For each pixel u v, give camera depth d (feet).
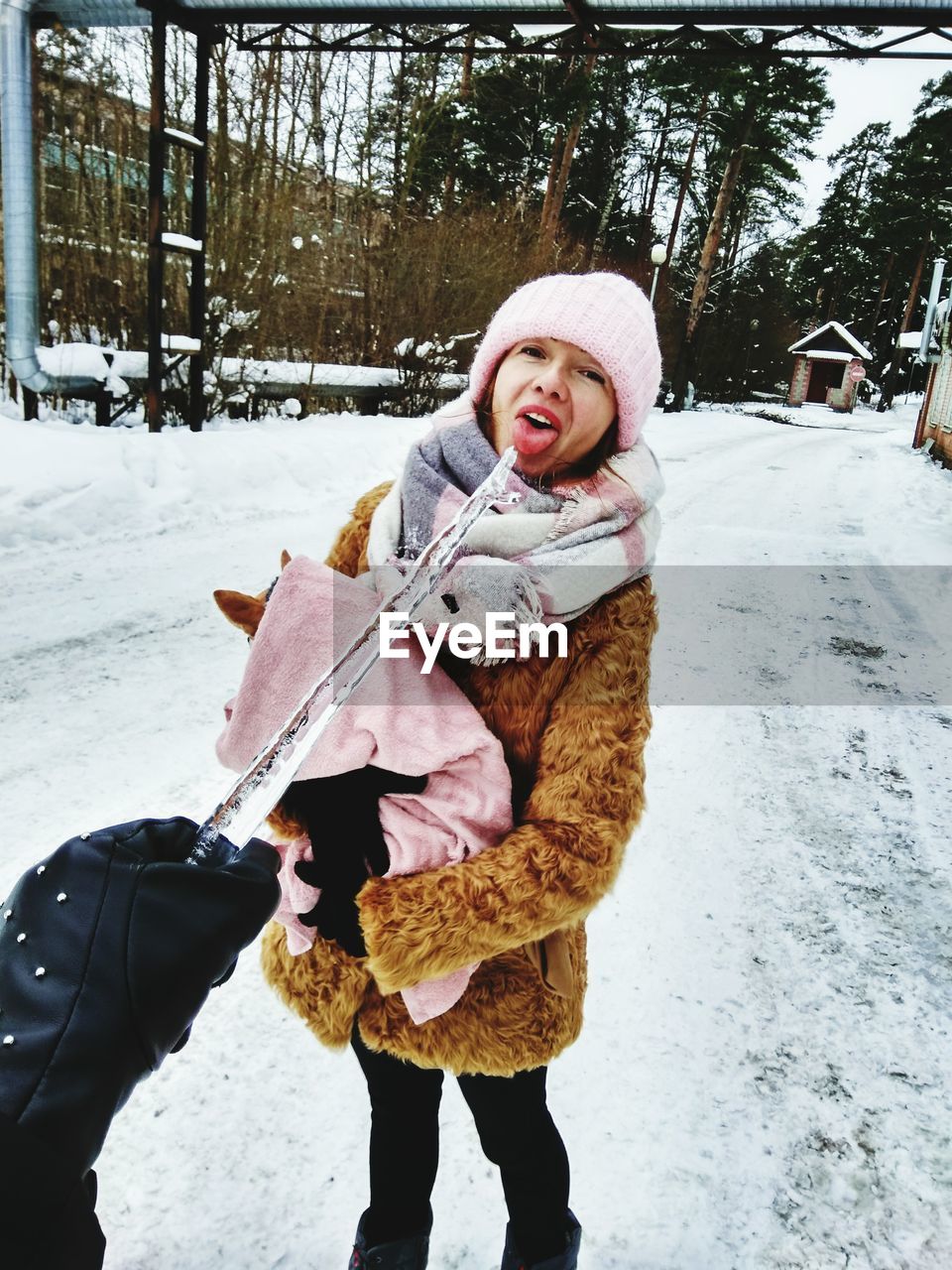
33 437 23.56
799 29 25.84
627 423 4.00
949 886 10.11
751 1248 5.75
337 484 30.04
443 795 3.56
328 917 3.76
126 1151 6.14
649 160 115.96
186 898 1.82
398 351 47.42
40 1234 1.38
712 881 9.80
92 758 11.52
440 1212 5.83
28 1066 1.57
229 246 36.81
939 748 13.89
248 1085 6.73
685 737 13.53
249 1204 5.82
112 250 35.27
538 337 3.92
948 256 144.87
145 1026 1.70
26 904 1.80
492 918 3.39
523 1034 4.06
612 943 8.61
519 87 79.20
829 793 12.15
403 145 60.23
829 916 9.36
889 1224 5.98
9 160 26.78
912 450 68.49
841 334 149.07
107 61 35.06
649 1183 6.14
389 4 26.76
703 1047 7.41
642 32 29.68
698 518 31.63
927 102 143.84
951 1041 7.70
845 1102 6.97
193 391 32.60
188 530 23.27
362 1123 6.48
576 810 3.62
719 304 136.36
